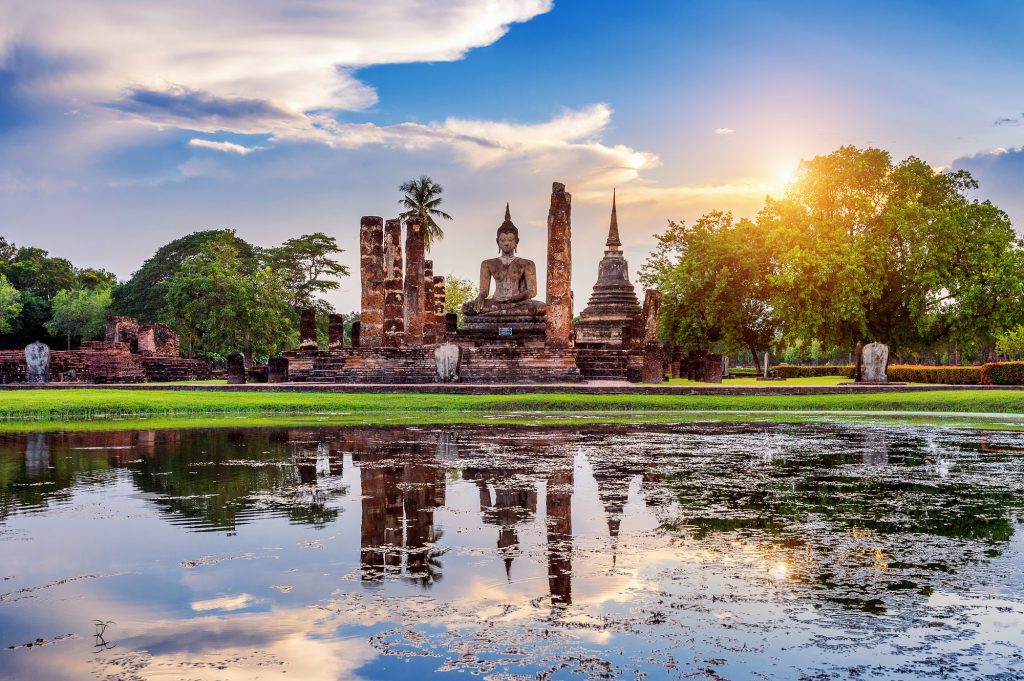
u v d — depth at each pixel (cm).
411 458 1474
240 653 535
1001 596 649
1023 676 498
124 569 726
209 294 7325
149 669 511
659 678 495
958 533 870
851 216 5403
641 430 2055
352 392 3397
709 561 753
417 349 4084
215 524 912
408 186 6981
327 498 1070
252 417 2594
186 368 5631
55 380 4894
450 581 689
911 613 611
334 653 535
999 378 4078
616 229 6322
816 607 622
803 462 1427
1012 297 4938
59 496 1086
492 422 2336
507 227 4669
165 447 1669
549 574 711
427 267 5159
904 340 5444
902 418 2545
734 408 2931
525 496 1086
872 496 1089
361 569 727
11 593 658
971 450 1620
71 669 509
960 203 5362
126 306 8800
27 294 8544
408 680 492
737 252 6188
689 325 6562
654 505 1023
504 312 4578
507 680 493
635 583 683
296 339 8662
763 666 513
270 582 688
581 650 539
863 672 505
